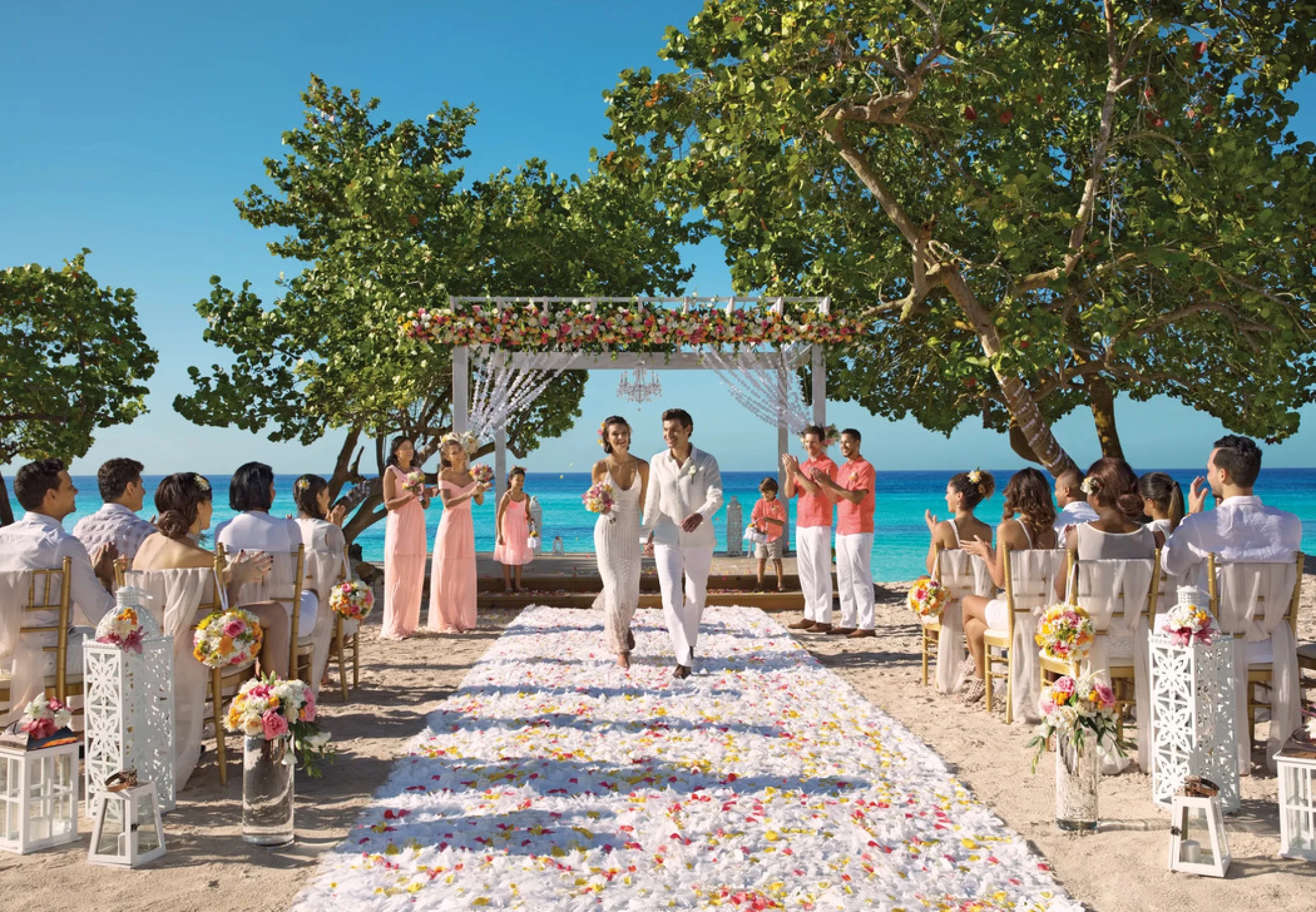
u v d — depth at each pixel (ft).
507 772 15.25
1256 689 17.03
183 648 15.16
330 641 21.66
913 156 41.45
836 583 40.11
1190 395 48.88
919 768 15.88
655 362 41.52
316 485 22.21
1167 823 13.25
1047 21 37.55
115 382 45.16
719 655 26.58
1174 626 13.60
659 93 35.99
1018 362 34.47
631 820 13.05
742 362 41.32
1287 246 34.17
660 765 15.80
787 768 15.67
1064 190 42.47
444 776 15.12
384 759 16.69
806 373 46.93
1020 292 36.32
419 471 30.99
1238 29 37.32
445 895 10.62
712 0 36.40
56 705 13.01
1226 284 35.50
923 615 22.11
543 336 39.68
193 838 12.82
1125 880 11.38
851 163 37.40
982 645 21.36
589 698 20.98
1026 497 20.03
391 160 53.78
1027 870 11.62
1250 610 15.56
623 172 37.76
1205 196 33.63
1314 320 37.17
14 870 11.68
